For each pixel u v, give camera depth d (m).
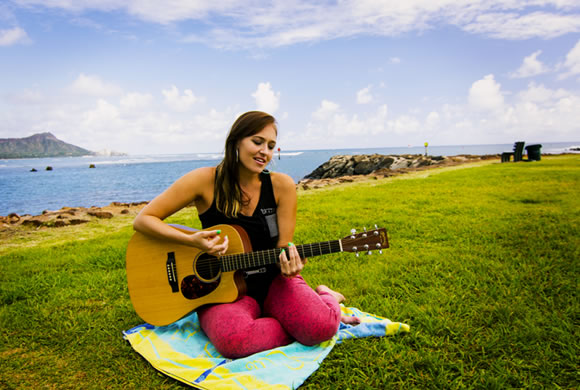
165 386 2.21
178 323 2.93
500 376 2.14
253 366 2.26
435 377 2.18
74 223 8.25
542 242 4.83
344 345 2.56
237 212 2.61
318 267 4.37
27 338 2.84
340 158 40.69
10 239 6.72
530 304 3.05
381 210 7.96
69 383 2.28
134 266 2.69
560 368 2.25
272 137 2.50
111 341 2.75
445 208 7.77
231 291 2.54
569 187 10.07
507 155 23.61
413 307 3.06
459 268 4.02
